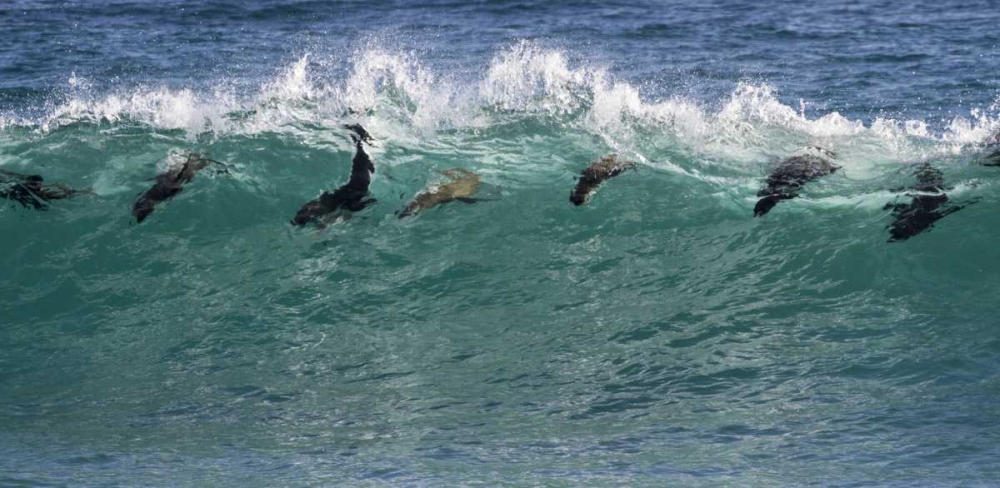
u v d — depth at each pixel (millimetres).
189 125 43156
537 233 36125
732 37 74688
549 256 34875
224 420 24875
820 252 33969
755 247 34750
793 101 54906
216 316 31875
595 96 45406
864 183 37906
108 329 31406
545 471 19828
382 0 94312
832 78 60125
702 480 18812
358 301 32500
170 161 40000
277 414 25219
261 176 39375
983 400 23656
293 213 37531
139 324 31625
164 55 68938
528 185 38875
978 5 87250
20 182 38594
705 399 25078
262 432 23812
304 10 88938
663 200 37594
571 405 25156
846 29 77062
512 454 21344
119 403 26391
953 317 29438
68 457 21750
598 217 36812
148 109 44875
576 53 69375
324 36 76812
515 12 87750
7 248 35438
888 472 18938
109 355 29797
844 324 29578
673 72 62562
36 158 40656
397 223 36531
